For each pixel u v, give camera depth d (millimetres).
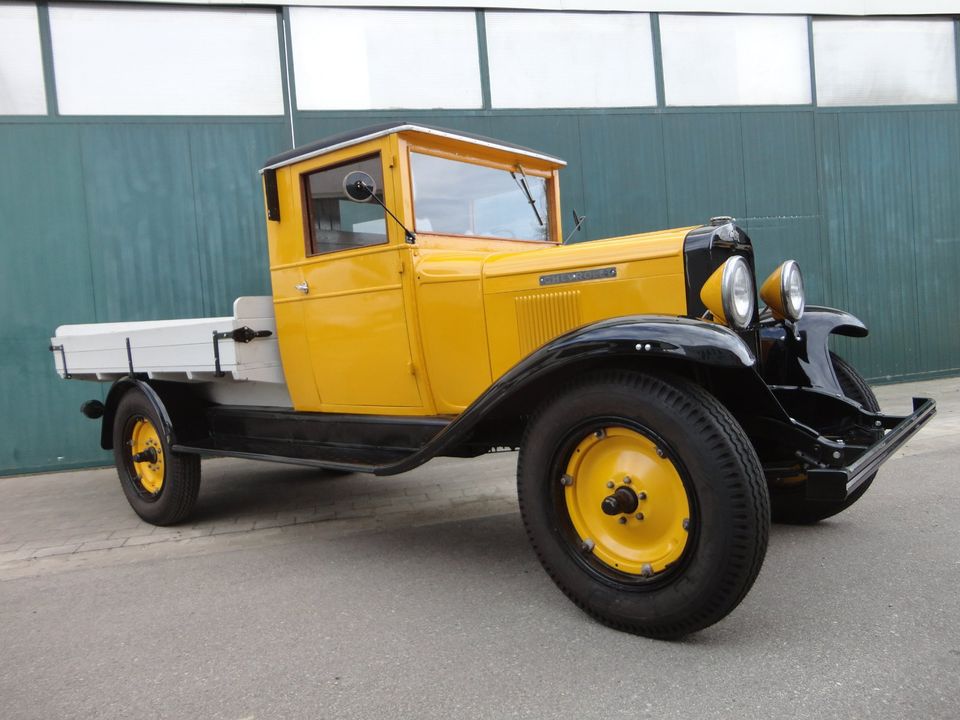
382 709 2064
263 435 4164
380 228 3377
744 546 2148
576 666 2248
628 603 2393
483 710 2025
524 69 7020
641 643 2385
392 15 6699
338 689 2197
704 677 2133
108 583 3348
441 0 6746
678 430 2236
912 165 8070
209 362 3846
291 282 3811
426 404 3365
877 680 2055
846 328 3498
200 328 3879
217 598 3062
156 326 4289
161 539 4082
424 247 3338
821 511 3422
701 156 7465
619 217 7281
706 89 7473
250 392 4262
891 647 2244
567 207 7148
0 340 6059
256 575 3342
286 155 3697
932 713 1877
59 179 6113
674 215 7418
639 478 2410
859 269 7957
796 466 2949
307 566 3432
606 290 2861
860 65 7977
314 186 3656
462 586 3033
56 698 2246
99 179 6180
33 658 2555
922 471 4410
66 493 5434
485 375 3180
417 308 3295
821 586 2756
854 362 7984
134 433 4543
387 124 3230
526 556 3404
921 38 8117
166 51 6289
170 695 2225
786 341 3303
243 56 6441
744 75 7570
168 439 4125
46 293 6129
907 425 2826
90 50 6137
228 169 6426
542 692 2105
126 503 5035
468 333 3191
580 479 2580
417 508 4465
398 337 3381
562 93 7117
